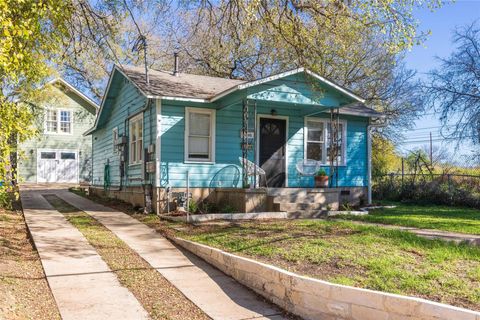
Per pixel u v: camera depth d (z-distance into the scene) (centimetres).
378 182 1858
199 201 1309
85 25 1055
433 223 1029
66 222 1080
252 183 1377
